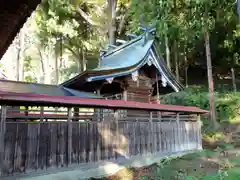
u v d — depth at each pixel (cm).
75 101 705
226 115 1545
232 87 2205
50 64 3284
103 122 817
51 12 2122
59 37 2572
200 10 1302
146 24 1331
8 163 596
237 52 2239
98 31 2523
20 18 365
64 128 719
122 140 855
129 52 1271
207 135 1320
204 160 888
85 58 3008
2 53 498
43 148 665
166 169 796
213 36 2192
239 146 1077
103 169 769
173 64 2403
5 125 605
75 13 2366
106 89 1290
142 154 902
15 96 610
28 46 2741
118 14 2373
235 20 1706
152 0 1136
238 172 689
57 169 680
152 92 1345
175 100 1744
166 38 1817
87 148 758
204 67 2580
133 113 1099
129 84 1191
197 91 1981
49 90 1070
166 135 1006
